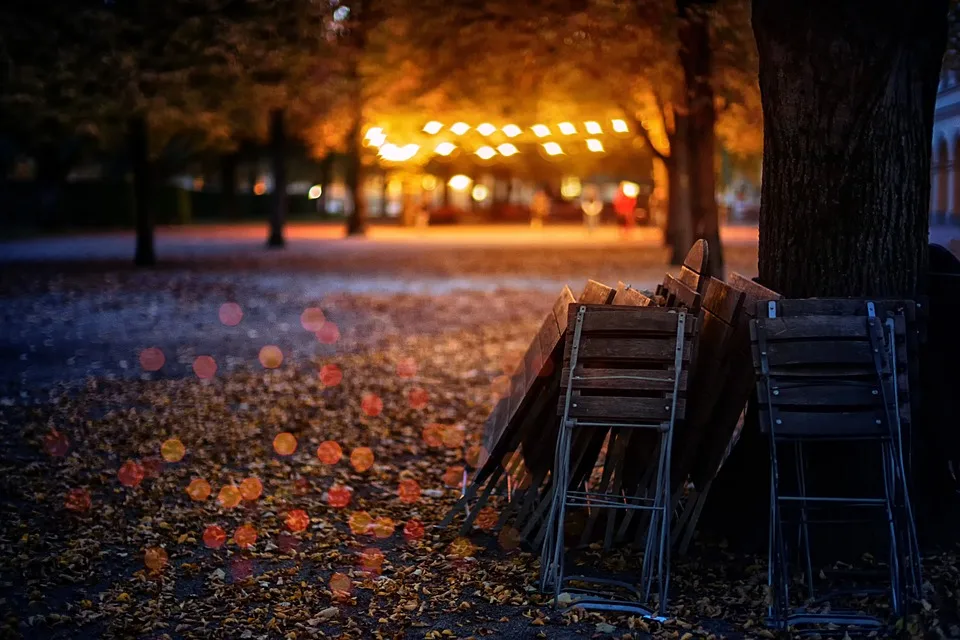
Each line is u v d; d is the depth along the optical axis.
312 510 6.50
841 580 4.91
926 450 5.28
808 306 4.68
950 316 5.25
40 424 8.89
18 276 23.62
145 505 6.55
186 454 7.96
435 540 5.84
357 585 5.15
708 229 16.30
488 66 12.63
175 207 56.72
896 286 5.20
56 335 14.60
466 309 18.03
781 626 4.41
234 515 6.38
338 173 72.75
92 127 23.20
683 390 4.76
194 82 18.67
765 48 5.30
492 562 5.40
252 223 62.97
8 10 15.69
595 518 5.54
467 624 4.61
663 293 5.88
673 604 4.74
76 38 16.27
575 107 16.72
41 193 48.12
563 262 29.56
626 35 10.99
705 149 16.19
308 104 25.30
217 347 13.64
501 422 6.19
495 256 32.59
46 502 6.60
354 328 15.59
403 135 17.45
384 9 12.15
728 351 4.97
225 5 14.36
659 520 5.11
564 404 4.82
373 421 9.23
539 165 56.53
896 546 4.46
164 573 5.34
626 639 4.36
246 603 4.93
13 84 17.14
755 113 12.96
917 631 4.26
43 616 4.70
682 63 11.34
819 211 5.22
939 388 5.29
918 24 5.00
